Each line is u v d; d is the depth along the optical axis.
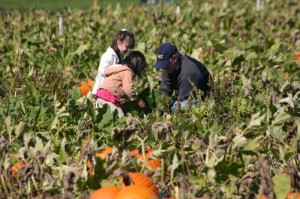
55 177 12.67
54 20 37.41
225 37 30.47
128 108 18.00
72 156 13.84
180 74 18.08
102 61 18.39
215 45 27.34
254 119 14.52
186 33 31.45
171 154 13.04
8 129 14.41
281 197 11.50
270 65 24.67
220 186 12.06
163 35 30.66
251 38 32.19
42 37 28.42
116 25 33.91
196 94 17.33
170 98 17.89
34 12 40.97
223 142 13.37
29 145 13.03
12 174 12.49
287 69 23.77
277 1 53.25
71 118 16.75
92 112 15.55
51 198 11.86
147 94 18.17
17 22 35.84
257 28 34.69
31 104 17.08
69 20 37.94
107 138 15.13
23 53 24.39
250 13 43.72
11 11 43.00
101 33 29.86
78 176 11.82
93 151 12.55
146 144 14.24
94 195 11.34
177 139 13.94
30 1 61.06
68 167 12.23
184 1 53.91
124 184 11.74
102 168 11.82
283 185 11.53
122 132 13.05
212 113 16.75
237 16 40.00
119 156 12.73
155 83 20.28
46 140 15.07
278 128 14.41
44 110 16.47
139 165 12.70
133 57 17.66
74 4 61.44
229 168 12.27
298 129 14.48
